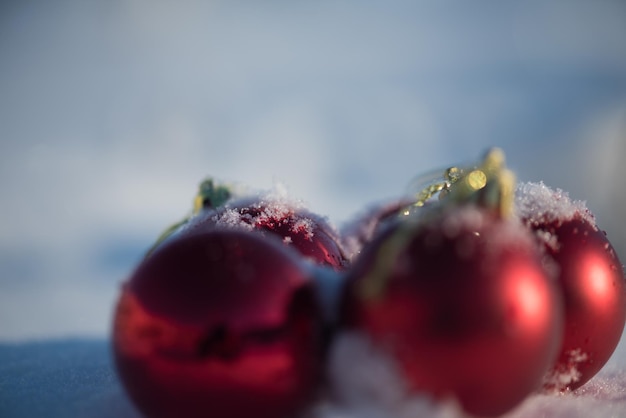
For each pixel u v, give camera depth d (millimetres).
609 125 1527
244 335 375
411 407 372
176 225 483
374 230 519
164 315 379
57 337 629
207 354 375
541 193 437
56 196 1300
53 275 971
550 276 395
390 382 371
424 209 430
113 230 1167
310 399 382
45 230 1158
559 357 423
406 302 370
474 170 411
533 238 421
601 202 1192
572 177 1342
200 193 502
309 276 390
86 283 932
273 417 378
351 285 382
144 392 385
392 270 375
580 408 430
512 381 375
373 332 373
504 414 386
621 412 429
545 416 422
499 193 400
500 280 373
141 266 397
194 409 379
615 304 428
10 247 1084
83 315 755
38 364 527
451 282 370
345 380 374
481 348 368
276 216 455
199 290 379
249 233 398
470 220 383
